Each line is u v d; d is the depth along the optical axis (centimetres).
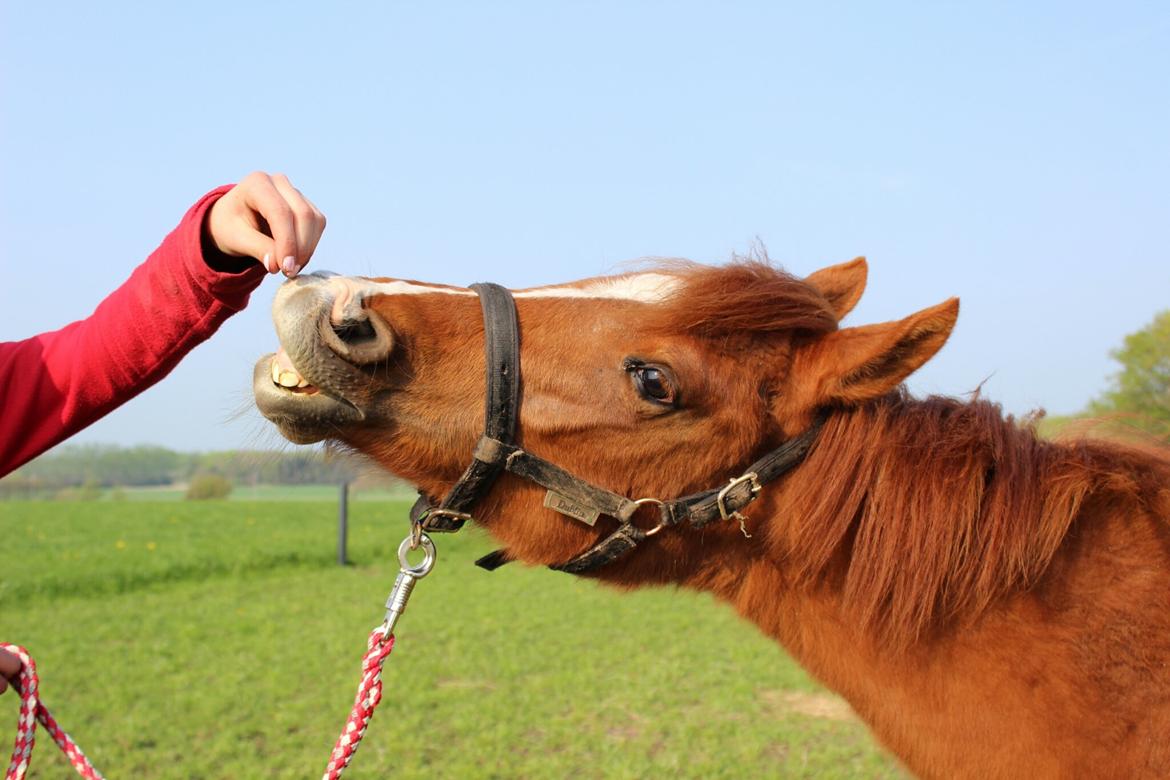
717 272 246
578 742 633
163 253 181
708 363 234
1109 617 216
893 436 239
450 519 241
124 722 672
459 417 231
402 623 1056
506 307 240
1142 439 264
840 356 230
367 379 224
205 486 5219
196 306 181
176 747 621
